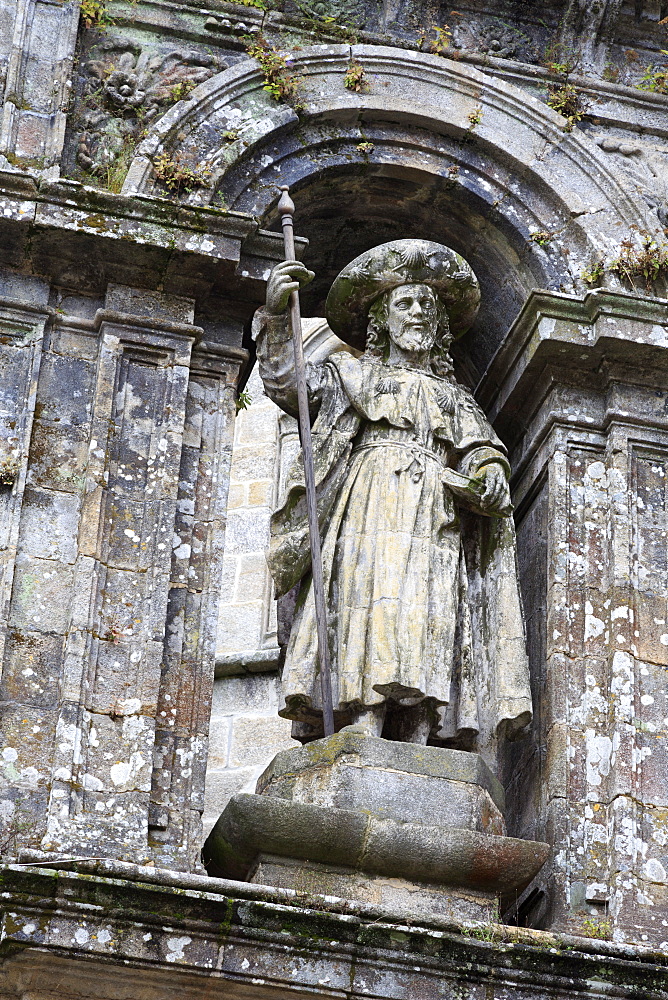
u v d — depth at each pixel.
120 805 11.25
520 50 14.23
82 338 12.60
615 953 10.91
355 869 11.23
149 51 13.47
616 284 13.35
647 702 12.33
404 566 12.20
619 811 11.96
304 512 12.45
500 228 13.73
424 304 13.12
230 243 12.75
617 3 14.26
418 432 12.72
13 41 13.14
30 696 11.53
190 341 12.62
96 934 10.34
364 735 11.57
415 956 10.62
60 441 12.27
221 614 16.94
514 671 12.38
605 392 13.37
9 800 11.20
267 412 17.75
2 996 10.49
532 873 11.31
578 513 13.02
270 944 10.50
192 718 11.73
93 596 11.74
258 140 13.22
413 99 13.64
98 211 12.62
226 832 11.25
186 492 12.38
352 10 14.02
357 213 13.96
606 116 14.08
